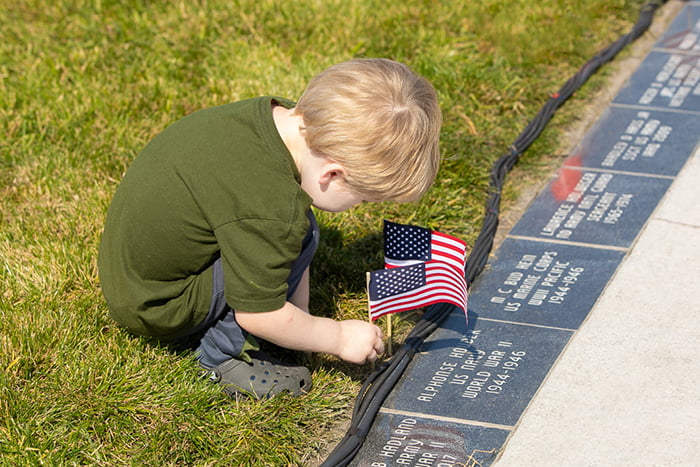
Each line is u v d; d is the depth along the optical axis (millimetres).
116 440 2506
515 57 4617
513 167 3877
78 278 3127
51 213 3512
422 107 2334
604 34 4887
